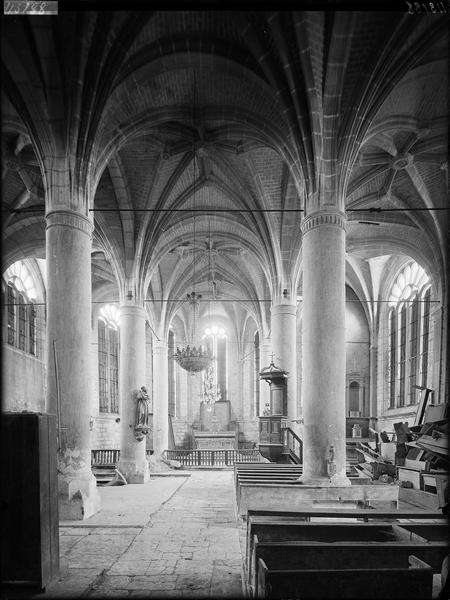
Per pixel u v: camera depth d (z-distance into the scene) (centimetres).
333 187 1278
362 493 1149
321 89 1213
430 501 1115
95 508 1213
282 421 1909
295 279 2134
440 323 2145
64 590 655
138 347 2088
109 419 3338
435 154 1723
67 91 1193
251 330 4053
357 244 2439
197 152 1742
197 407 4041
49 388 1171
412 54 1198
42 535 652
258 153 1827
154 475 2320
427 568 464
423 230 2114
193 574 727
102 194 1966
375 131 1468
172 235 2378
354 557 545
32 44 1110
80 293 1219
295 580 452
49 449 689
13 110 1305
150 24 1210
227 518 1167
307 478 1201
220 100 1503
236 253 2841
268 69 1238
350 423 2989
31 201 2069
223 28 1243
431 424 1305
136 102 1429
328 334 1237
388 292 2989
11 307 2577
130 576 719
